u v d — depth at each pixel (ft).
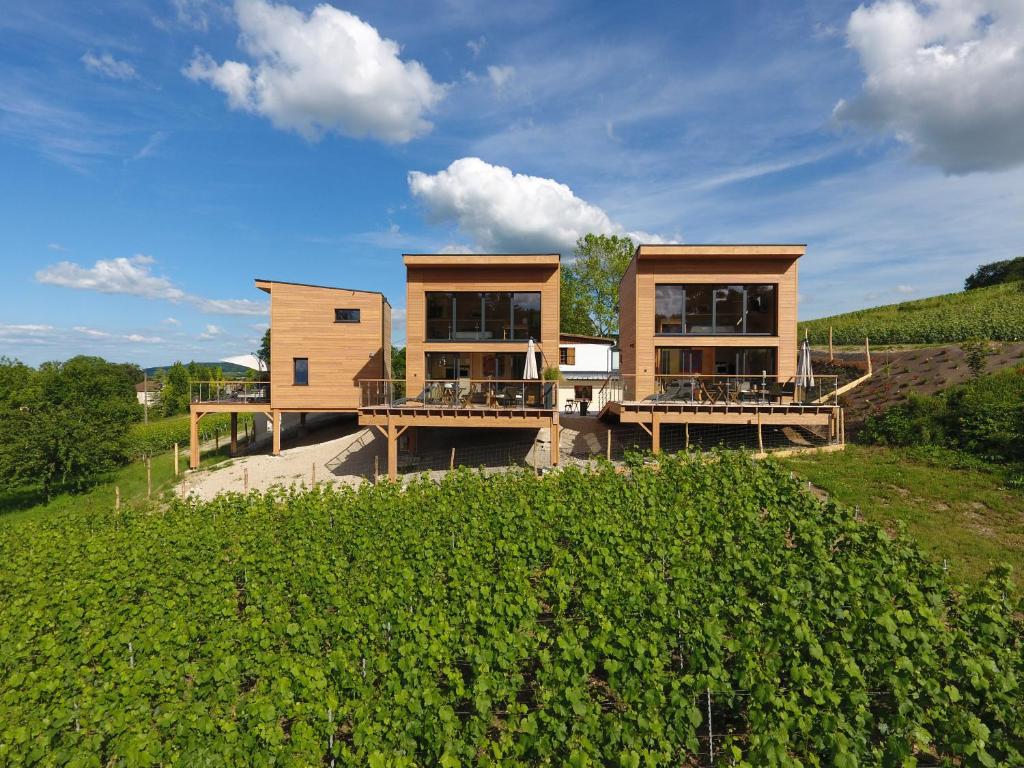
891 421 54.90
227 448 87.15
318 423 97.14
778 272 61.82
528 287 63.52
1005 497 38.52
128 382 210.18
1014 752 16.61
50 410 73.61
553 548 32.50
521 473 51.08
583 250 152.35
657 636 21.66
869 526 30.32
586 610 25.26
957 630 21.02
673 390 59.72
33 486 76.38
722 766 16.26
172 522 45.21
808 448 54.60
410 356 64.18
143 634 25.27
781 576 26.71
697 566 28.37
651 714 18.08
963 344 65.92
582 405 84.48
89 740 18.38
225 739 17.87
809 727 16.79
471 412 56.49
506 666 20.94
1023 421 45.83
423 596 27.76
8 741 18.10
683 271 62.64
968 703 18.71
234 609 28.27
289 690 20.53
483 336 64.95
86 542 40.60
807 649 21.03
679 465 45.80
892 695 19.38
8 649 25.73
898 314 111.04
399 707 19.07
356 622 24.79
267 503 46.73
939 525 35.60
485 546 32.89
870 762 16.83
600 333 152.76
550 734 17.95
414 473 59.41
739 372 64.23
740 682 19.38
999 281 152.66
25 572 36.81
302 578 31.22
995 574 25.84
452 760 16.49
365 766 17.66
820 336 98.02
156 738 17.87
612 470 45.29
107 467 73.56
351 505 43.47
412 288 64.28
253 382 77.25
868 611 22.35
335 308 75.56
